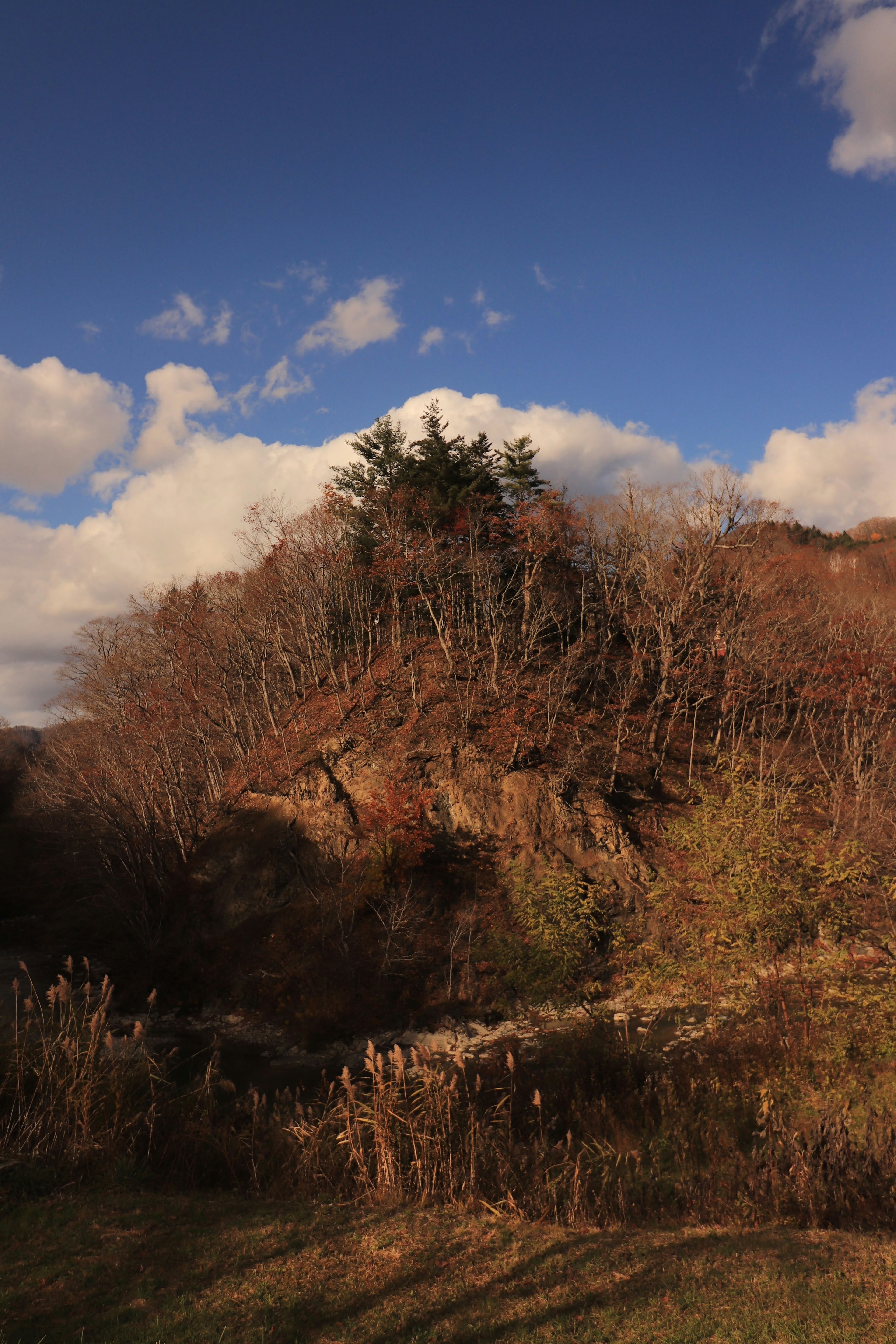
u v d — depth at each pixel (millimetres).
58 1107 9672
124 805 40031
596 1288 6199
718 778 39844
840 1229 7957
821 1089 12578
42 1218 7645
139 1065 10836
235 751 45906
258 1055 27891
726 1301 5902
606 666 46812
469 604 51219
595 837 35500
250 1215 7988
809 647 47688
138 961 36094
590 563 52062
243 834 38438
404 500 49625
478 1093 11938
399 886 32969
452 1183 8742
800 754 42656
